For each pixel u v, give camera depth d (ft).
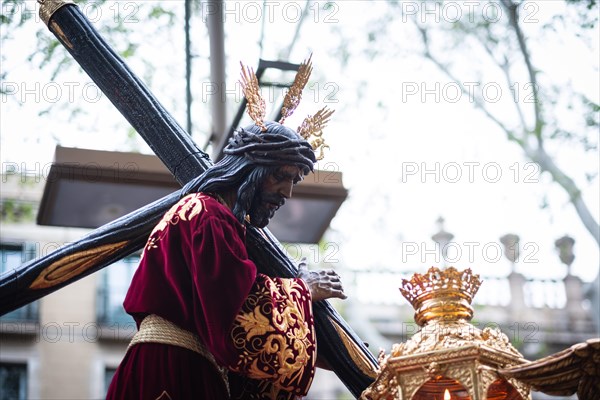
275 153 20.24
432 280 19.02
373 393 18.75
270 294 19.47
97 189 38.47
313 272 20.62
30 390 71.46
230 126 35.88
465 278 19.06
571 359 17.56
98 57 22.31
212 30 39.50
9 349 71.77
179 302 19.57
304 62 21.22
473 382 17.85
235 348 19.01
